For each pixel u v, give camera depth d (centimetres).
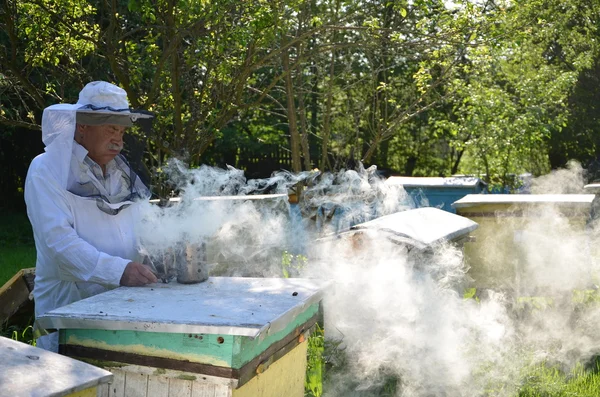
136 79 602
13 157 1451
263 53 677
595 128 1705
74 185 265
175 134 600
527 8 655
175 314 200
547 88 1240
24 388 133
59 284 274
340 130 1045
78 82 646
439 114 1736
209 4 512
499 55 816
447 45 659
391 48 655
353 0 660
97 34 598
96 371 148
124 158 285
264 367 206
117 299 223
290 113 720
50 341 227
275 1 532
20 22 566
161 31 563
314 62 841
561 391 359
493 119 1130
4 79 598
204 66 596
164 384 197
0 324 426
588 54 1394
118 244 280
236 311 205
